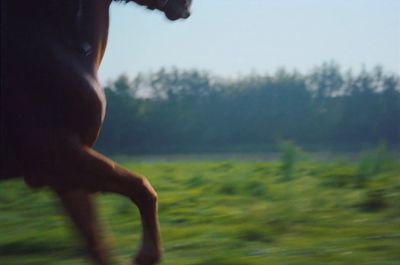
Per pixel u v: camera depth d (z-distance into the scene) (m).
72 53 5.78
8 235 8.37
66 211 5.82
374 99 60.00
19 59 5.56
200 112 60.78
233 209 9.59
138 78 59.50
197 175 13.12
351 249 7.30
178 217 9.16
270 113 61.47
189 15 6.87
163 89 62.78
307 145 53.34
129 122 56.38
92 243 5.84
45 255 7.58
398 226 8.30
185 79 64.38
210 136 58.78
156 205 5.98
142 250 6.01
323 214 9.04
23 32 5.61
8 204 10.80
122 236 8.26
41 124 5.56
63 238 8.01
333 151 43.38
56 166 5.57
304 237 7.96
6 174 5.69
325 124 59.66
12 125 5.56
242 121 60.22
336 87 62.44
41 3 5.70
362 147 48.47
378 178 11.53
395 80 60.12
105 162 5.69
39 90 5.59
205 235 8.08
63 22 5.80
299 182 11.72
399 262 6.80
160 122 57.72
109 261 5.91
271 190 10.92
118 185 5.79
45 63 5.60
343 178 11.77
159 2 6.66
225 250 7.41
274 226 8.45
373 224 8.51
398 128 58.28
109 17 6.27
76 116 5.65
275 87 63.66
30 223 9.19
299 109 61.25
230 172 14.00
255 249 7.45
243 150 50.81
